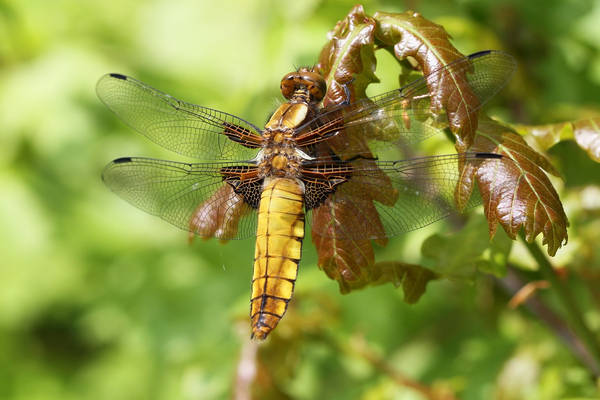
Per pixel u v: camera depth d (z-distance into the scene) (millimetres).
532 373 614
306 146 569
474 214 575
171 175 583
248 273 703
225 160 582
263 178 570
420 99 560
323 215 563
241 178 573
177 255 751
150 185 583
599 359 572
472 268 567
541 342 618
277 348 618
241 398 614
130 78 590
